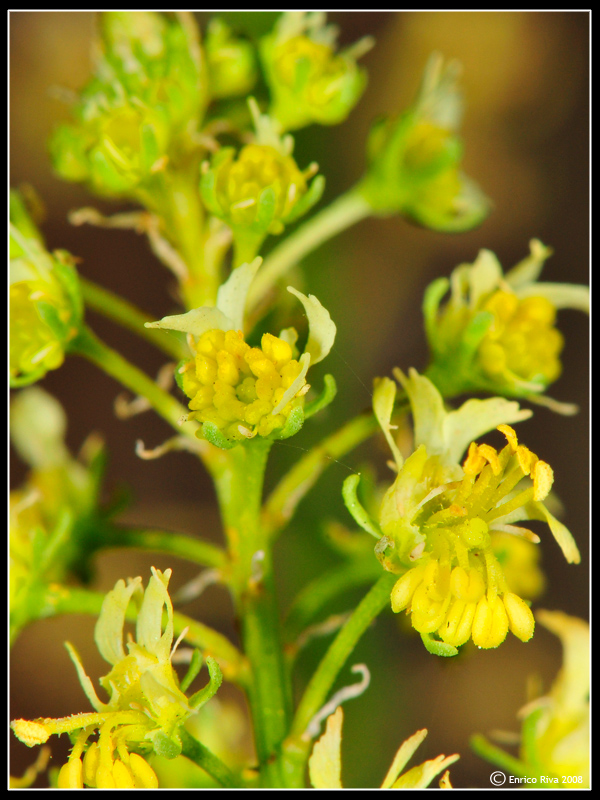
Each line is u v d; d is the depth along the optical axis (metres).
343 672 0.09
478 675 0.11
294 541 0.09
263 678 0.08
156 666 0.07
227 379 0.07
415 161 0.09
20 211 0.08
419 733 0.08
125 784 0.07
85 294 0.08
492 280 0.08
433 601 0.07
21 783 0.08
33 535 0.08
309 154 0.09
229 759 0.09
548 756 0.08
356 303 0.10
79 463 0.09
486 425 0.08
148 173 0.08
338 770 0.08
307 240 0.09
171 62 0.08
